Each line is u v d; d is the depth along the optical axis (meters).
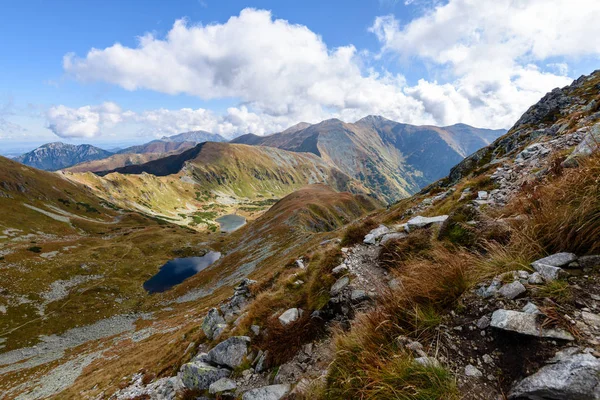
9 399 47.91
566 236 4.71
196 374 9.79
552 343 3.50
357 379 4.54
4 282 99.31
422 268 6.06
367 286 7.88
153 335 60.84
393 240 8.88
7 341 74.81
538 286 4.17
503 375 3.63
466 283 5.00
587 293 3.83
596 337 3.28
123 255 140.12
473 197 12.09
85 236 182.00
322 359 7.01
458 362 4.04
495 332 4.05
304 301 9.78
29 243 142.50
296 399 5.88
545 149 13.05
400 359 4.25
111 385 26.39
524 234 5.28
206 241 168.75
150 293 107.69
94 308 94.06
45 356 68.94
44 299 96.81
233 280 90.88
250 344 9.80
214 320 18.12
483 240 5.96
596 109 18.86
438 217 9.15
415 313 4.92
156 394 15.06
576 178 5.27
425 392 3.68
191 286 104.75
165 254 149.50
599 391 2.79
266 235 125.31
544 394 3.08
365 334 5.20
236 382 8.56
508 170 13.52
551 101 55.22
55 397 33.22
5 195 188.12
